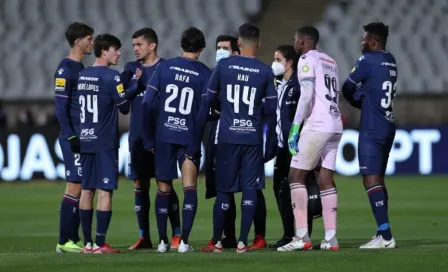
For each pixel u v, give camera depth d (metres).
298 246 33.94
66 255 32.84
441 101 89.19
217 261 29.52
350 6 105.38
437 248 34.34
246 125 33.69
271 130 35.44
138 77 37.38
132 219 53.19
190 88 34.88
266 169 79.56
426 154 80.56
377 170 35.16
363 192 67.50
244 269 27.86
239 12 104.94
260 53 98.00
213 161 37.69
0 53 100.75
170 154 35.03
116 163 35.06
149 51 37.78
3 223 51.66
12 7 106.25
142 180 38.53
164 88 34.78
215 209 34.50
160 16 104.88
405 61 98.31
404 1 106.62
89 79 34.75
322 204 34.72
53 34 103.31
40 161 79.31
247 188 33.97
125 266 28.78
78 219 38.12
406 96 89.25
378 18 103.69
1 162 79.12
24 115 85.69
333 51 99.12
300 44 34.47
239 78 33.59
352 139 80.81
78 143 35.84
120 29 102.88
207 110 33.81
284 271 27.45
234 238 37.97
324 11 104.56
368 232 45.78
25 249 40.97
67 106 36.06
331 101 33.94
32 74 98.00
